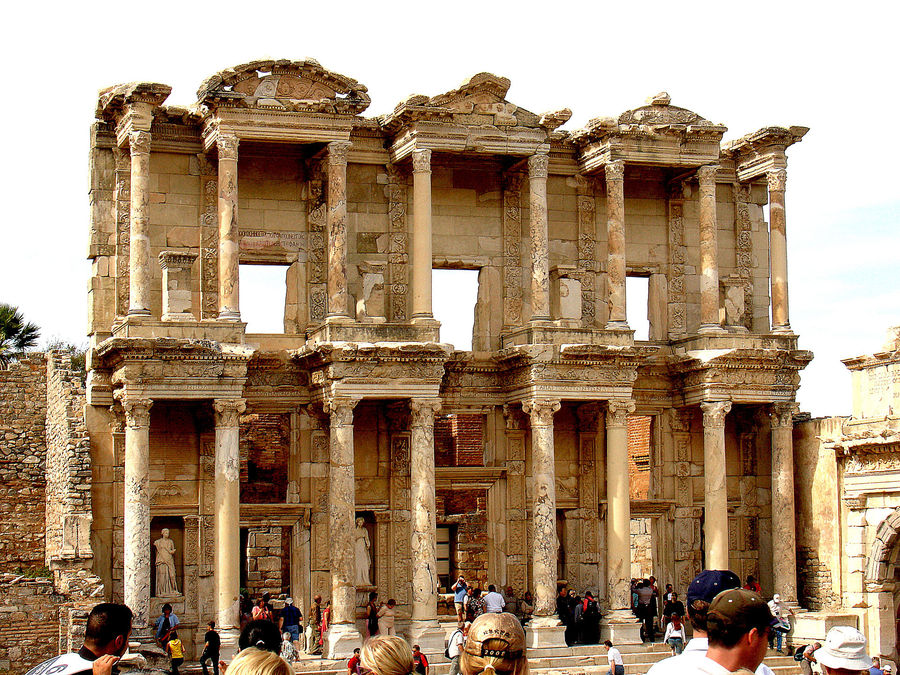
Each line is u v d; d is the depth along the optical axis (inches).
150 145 1798.7
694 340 2025.1
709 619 413.1
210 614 1835.6
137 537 1702.8
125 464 1745.8
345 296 1844.2
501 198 2032.5
